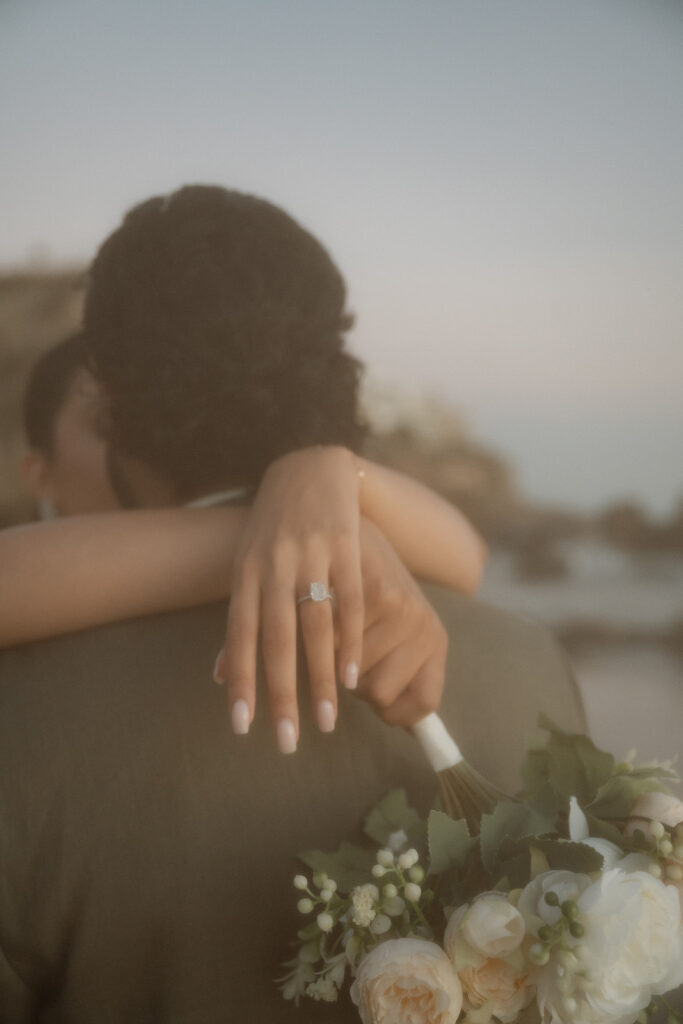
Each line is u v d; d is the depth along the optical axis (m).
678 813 0.64
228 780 0.66
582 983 0.54
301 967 0.62
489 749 0.75
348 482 0.69
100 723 0.65
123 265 0.74
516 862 0.59
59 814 0.63
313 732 0.70
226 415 0.74
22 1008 0.67
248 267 0.73
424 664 0.67
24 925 0.64
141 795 0.64
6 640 0.66
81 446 1.68
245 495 0.77
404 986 0.56
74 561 0.66
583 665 3.70
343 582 0.62
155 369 0.72
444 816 0.62
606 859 0.59
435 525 0.81
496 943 0.55
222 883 0.65
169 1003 0.65
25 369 3.68
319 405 0.77
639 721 3.40
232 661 0.59
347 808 0.69
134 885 0.64
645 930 0.55
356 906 0.60
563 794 0.68
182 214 0.75
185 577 0.67
